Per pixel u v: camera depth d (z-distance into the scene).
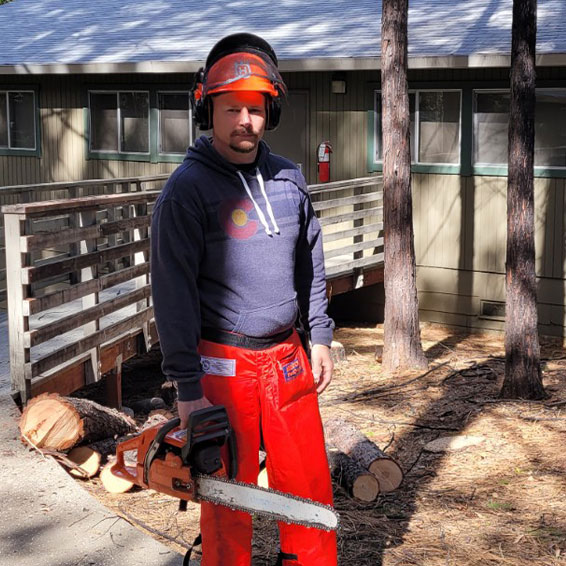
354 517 5.30
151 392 8.69
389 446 6.84
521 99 7.79
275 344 2.78
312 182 12.51
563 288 10.84
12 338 5.60
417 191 11.68
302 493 2.82
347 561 4.64
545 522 5.24
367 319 12.41
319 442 2.90
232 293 2.71
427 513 5.41
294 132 12.68
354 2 14.04
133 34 14.01
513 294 8.05
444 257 11.59
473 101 11.06
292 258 2.80
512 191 7.93
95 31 14.65
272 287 2.73
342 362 9.80
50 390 6.00
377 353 10.01
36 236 5.58
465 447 6.75
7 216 5.48
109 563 3.42
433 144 11.52
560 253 10.80
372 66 10.90
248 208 2.69
